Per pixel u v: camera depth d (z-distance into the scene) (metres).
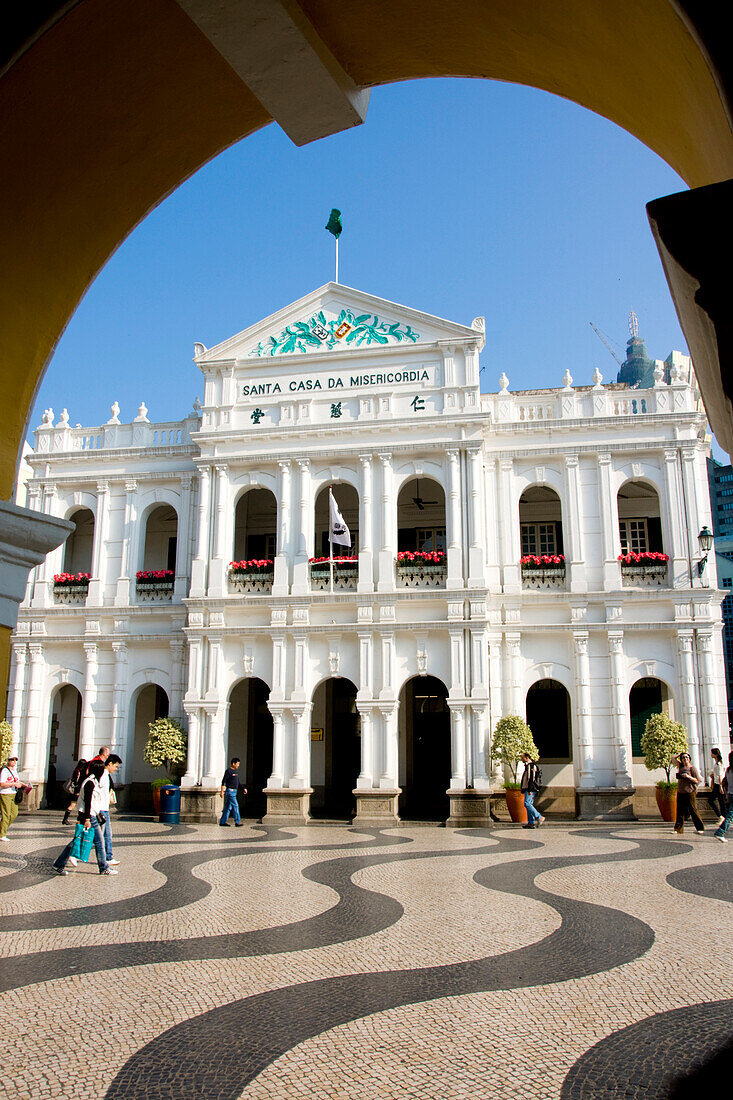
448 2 3.86
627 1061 6.22
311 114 4.69
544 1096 5.64
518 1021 7.20
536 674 27.55
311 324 29.55
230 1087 5.86
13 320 4.52
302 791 26.38
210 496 29.33
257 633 27.91
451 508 27.41
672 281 2.75
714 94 2.76
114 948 9.91
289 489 28.67
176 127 4.64
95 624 30.27
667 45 2.96
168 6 3.85
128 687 29.92
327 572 28.06
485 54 4.21
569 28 3.52
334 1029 7.05
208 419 29.64
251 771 31.33
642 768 27.92
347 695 31.47
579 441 28.36
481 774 25.70
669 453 27.91
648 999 7.76
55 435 32.38
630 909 11.86
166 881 14.66
